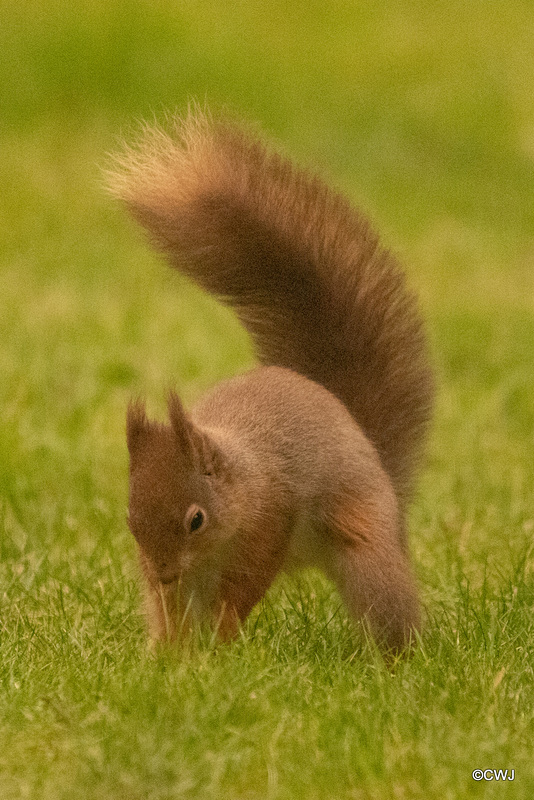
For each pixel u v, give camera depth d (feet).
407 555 32.27
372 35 121.70
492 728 22.90
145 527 26.00
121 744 22.02
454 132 101.09
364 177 92.79
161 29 110.63
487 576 34.17
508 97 108.47
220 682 24.99
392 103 105.29
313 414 29.55
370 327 33.35
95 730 22.91
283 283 33.12
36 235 76.18
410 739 22.84
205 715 23.27
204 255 32.83
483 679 25.63
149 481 26.11
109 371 53.11
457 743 22.47
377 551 28.99
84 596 31.83
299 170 33.40
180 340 57.52
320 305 33.19
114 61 105.09
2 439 43.70
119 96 101.76
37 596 32.30
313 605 31.81
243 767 21.72
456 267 74.38
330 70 111.34
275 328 33.42
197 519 26.08
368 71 111.96
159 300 65.05
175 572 26.08
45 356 53.52
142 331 58.85
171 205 32.53
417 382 33.68
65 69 103.81
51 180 86.94
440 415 49.47
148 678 25.13
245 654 26.40
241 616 27.96
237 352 56.39
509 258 77.66
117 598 31.73
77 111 99.40
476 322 61.00
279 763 21.76
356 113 102.32
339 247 33.22
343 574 29.25
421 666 26.61
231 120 33.63
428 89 109.09
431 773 21.56
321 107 103.19
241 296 33.32
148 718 23.38
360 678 26.05
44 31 107.96
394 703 24.32
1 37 107.24
